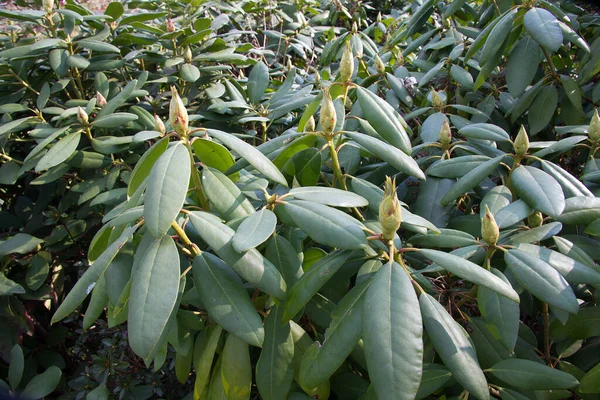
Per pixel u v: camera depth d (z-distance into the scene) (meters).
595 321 1.15
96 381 1.77
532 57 1.56
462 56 2.07
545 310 1.21
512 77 1.57
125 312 1.06
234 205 1.03
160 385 1.70
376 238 0.89
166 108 2.19
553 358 1.25
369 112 1.21
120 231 1.06
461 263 0.86
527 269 0.94
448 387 1.17
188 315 1.17
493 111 1.89
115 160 1.89
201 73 2.15
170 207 0.81
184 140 0.98
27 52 1.78
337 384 1.21
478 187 1.47
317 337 1.20
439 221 1.32
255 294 1.13
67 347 2.21
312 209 0.97
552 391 1.10
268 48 3.20
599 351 1.29
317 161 1.23
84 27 2.28
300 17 3.19
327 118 1.16
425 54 2.36
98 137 1.77
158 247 0.87
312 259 1.20
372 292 0.81
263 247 1.12
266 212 0.96
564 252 1.12
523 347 1.20
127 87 1.75
